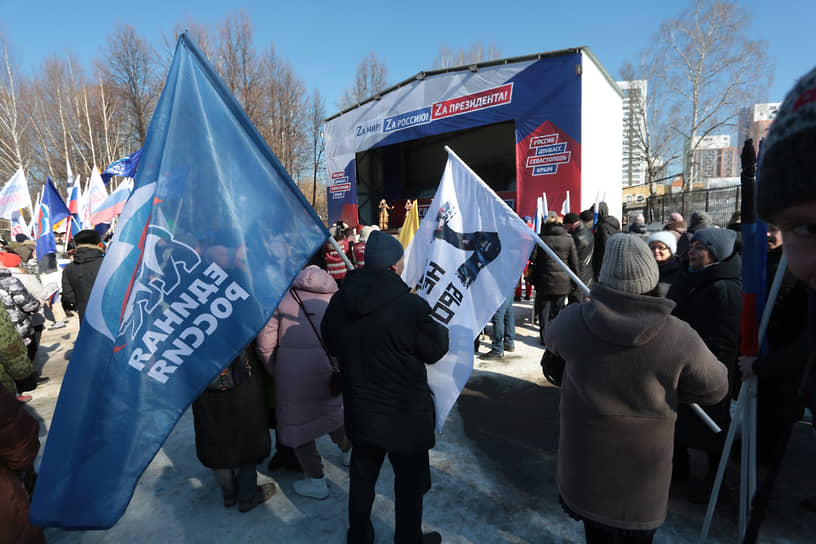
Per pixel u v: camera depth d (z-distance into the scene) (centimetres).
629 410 154
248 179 182
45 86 3195
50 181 825
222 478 266
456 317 264
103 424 160
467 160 2105
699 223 446
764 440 266
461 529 250
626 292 154
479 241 265
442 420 258
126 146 3384
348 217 1880
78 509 157
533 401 418
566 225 583
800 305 248
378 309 196
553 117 1177
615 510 159
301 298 262
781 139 56
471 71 1335
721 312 240
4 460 179
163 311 168
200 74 183
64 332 792
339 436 304
